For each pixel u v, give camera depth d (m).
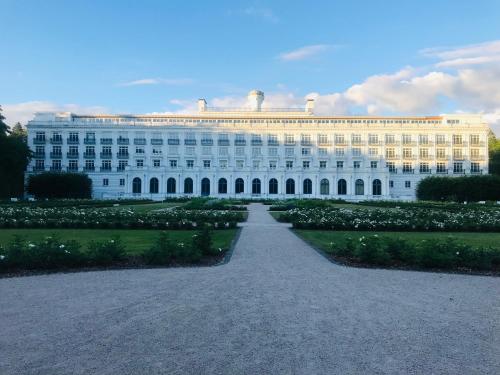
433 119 107.62
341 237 24.61
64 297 11.66
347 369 7.24
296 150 105.44
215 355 7.75
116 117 108.56
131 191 97.62
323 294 12.09
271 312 10.33
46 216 30.38
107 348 8.06
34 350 7.97
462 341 8.59
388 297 11.88
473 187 81.12
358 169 98.75
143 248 19.55
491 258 16.20
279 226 31.50
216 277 14.16
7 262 15.02
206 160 104.75
